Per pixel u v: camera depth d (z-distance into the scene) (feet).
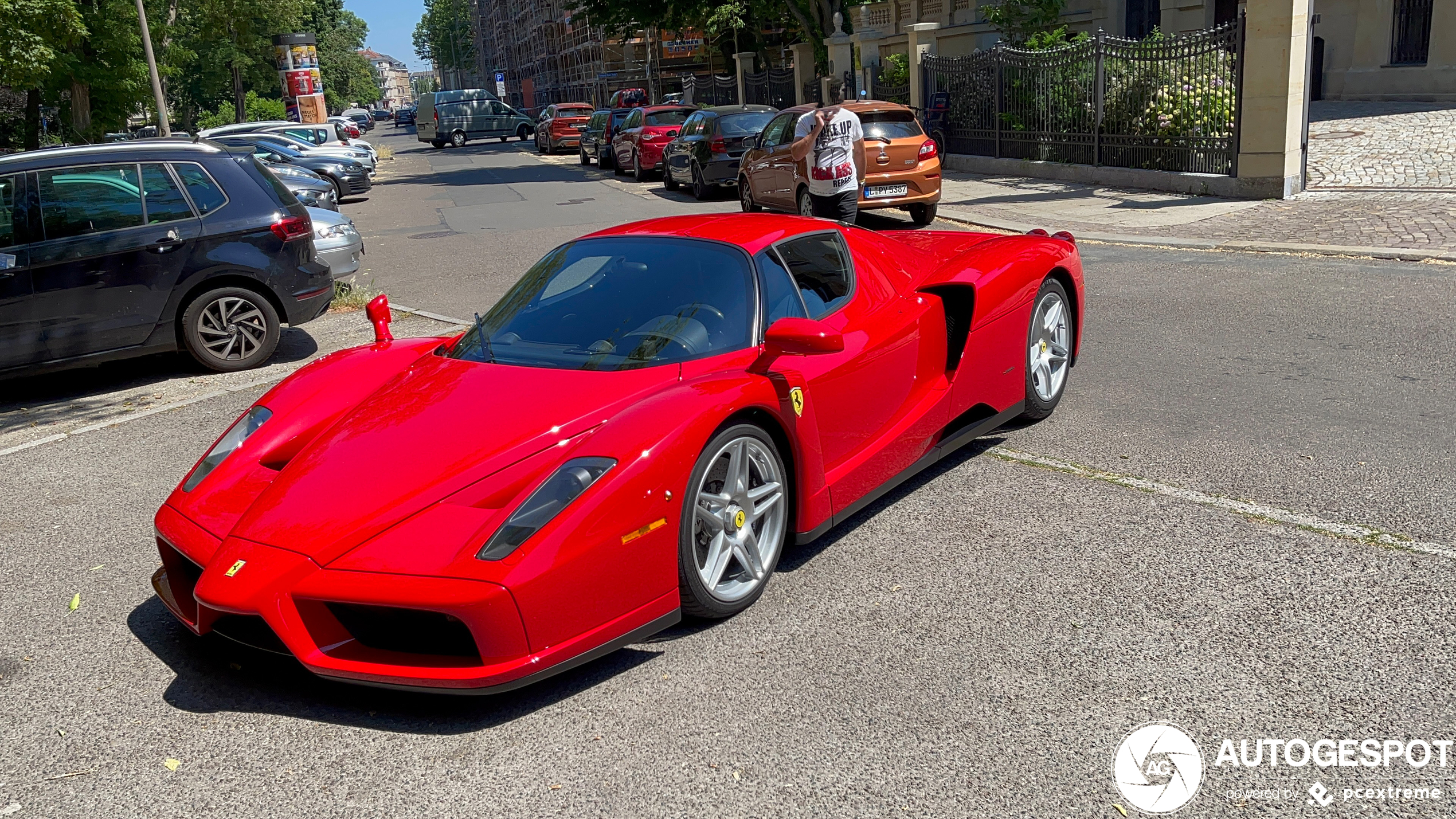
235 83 180.55
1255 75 37.42
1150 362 19.19
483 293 32.78
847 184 29.68
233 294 24.27
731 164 55.36
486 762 8.69
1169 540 11.85
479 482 9.56
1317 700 8.70
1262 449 14.35
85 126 90.79
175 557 11.02
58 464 18.24
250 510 10.11
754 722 8.96
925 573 11.56
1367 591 10.38
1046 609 10.53
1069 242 16.99
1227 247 30.32
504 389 11.05
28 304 22.09
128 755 9.18
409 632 9.40
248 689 10.14
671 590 9.93
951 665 9.62
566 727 9.11
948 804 7.73
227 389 22.89
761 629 10.58
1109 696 8.95
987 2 81.05
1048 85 51.24
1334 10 64.69
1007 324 14.85
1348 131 50.06
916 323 13.53
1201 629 9.93
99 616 12.05
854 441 12.42
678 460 9.74
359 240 33.81
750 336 11.75
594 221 49.42
